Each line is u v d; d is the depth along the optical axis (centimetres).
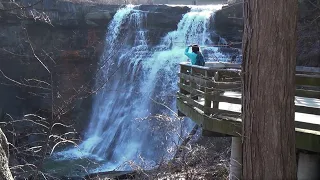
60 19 2014
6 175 350
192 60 784
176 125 1116
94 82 2075
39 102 1988
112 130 1886
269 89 377
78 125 1964
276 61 372
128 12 2141
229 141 1010
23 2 1783
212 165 807
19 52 1936
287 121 382
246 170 403
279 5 366
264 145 384
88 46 2106
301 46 1398
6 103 2011
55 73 2009
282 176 383
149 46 2089
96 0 2402
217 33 1941
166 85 1878
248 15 385
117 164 1566
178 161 812
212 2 3516
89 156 1681
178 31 2073
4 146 396
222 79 618
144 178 767
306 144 518
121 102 1955
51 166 1438
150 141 1534
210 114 636
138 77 1980
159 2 3750
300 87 707
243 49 396
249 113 392
